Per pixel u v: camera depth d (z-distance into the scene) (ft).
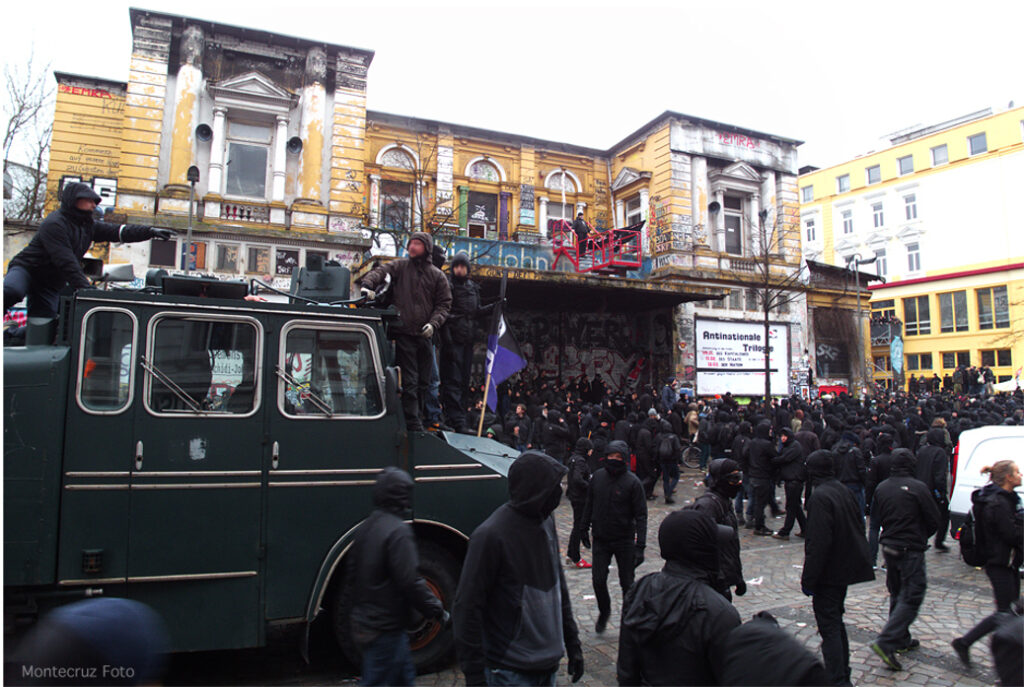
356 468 15.37
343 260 60.75
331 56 63.72
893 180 152.66
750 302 78.33
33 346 14.02
